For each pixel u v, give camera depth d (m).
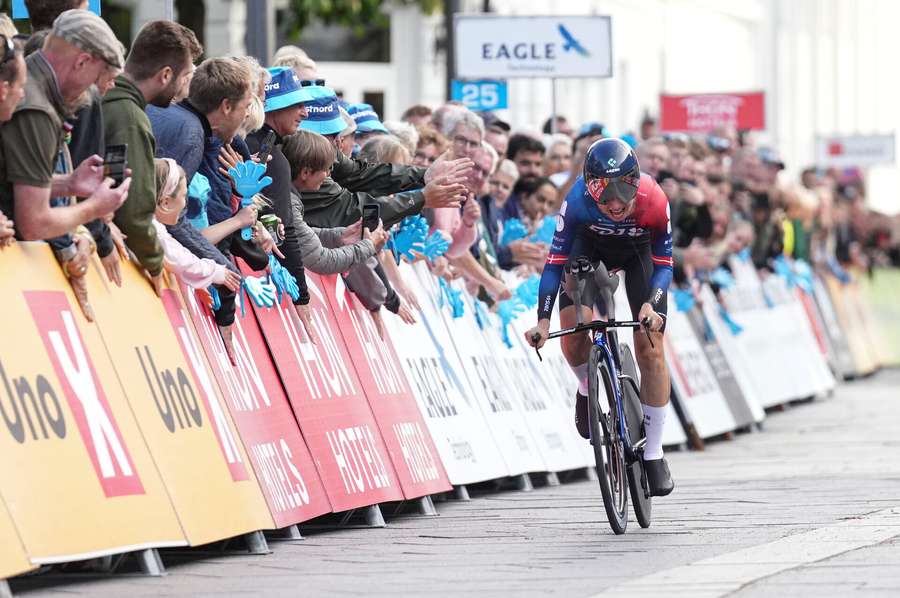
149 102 15.19
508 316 22.91
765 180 37.62
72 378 13.19
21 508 12.09
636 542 15.59
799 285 42.41
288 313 17.27
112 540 13.03
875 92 95.94
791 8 78.69
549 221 23.45
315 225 18.03
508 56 29.05
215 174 16.05
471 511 19.05
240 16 42.88
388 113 47.22
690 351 29.89
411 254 19.95
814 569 13.34
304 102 17.38
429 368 20.39
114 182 13.29
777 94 76.75
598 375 16.28
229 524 14.77
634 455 16.62
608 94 56.62
